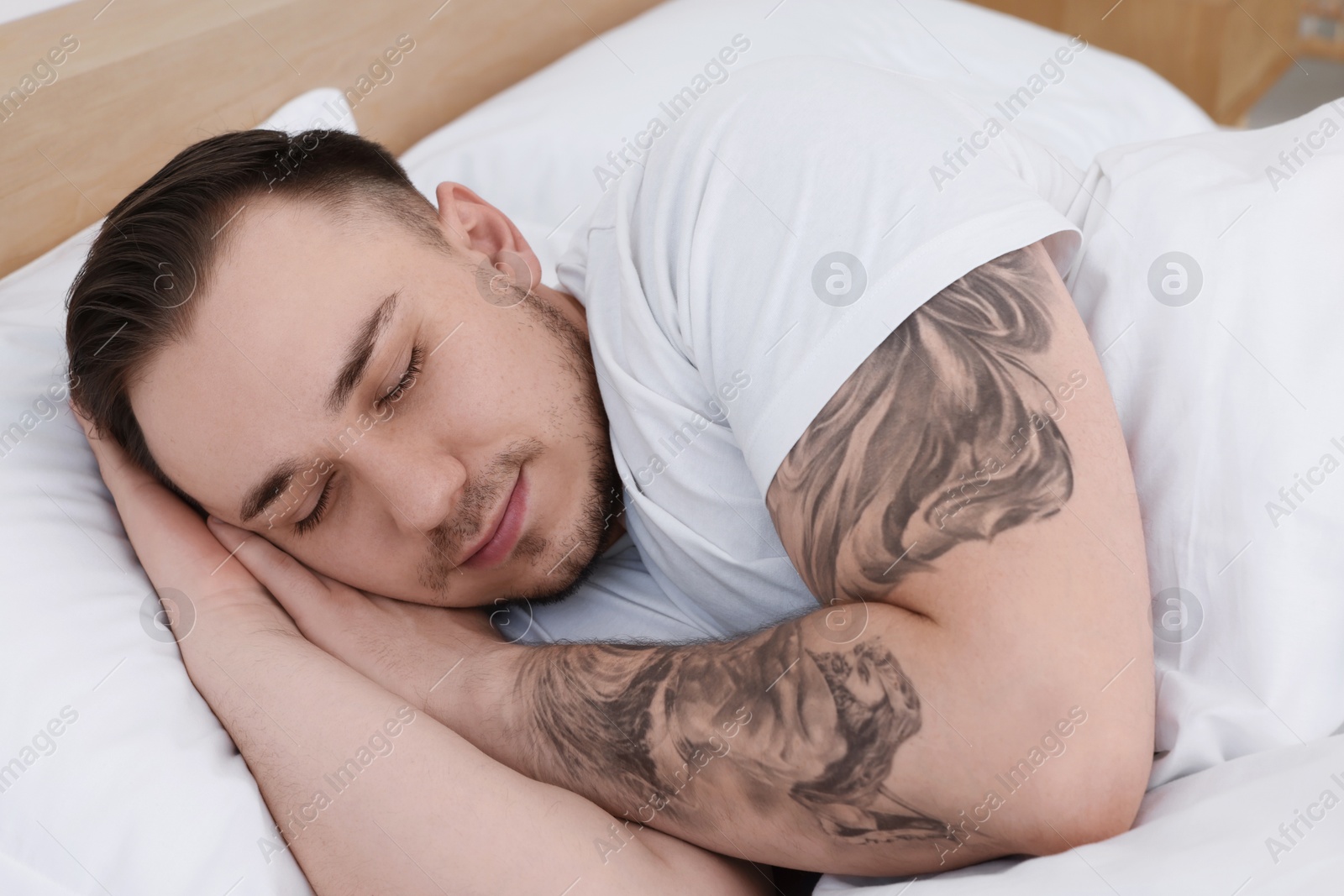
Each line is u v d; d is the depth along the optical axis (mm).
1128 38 2109
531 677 765
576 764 718
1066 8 2123
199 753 728
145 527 869
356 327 754
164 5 1169
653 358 769
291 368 743
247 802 712
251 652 793
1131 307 731
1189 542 680
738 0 1446
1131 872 523
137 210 779
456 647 831
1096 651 573
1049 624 572
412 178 1239
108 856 676
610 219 901
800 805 626
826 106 744
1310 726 640
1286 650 643
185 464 800
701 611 874
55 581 781
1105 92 1459
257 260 762
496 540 805
